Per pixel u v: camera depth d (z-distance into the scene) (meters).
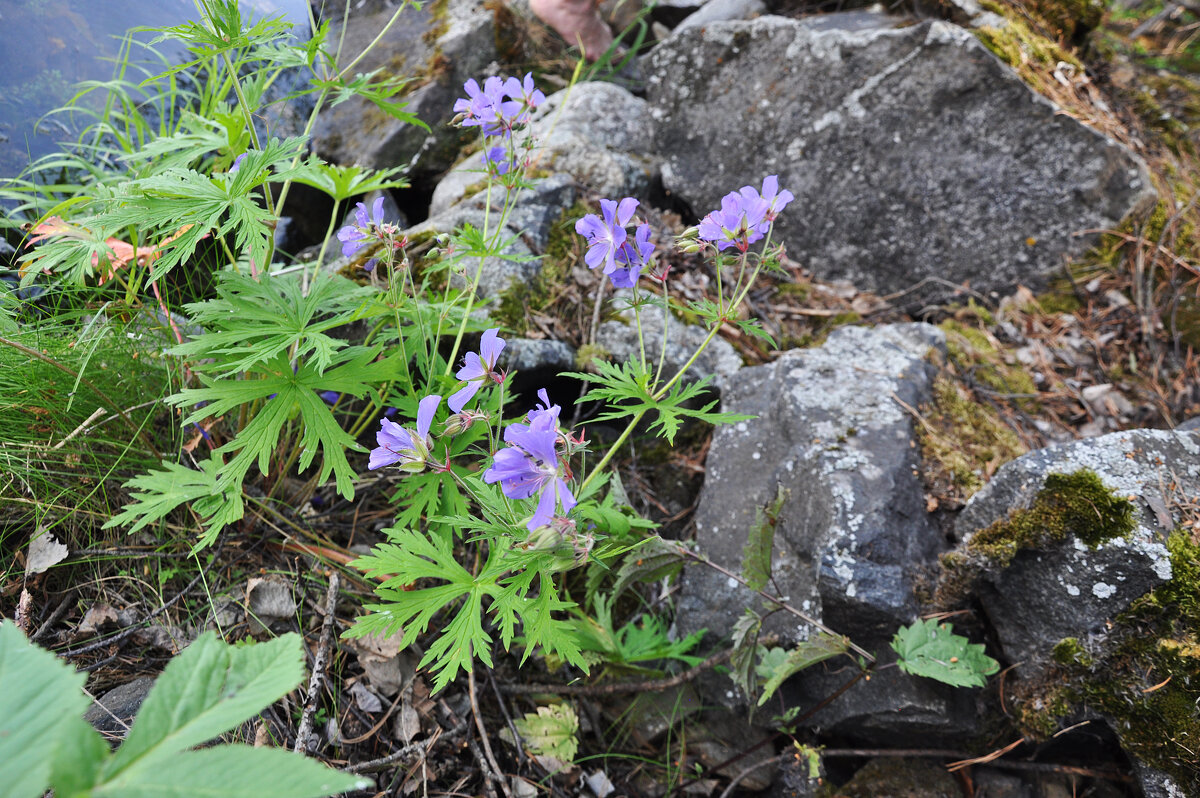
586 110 4.66
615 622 3.04
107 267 2.64
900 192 4.34
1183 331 4.03
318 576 2.55
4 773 0.81
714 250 2.01
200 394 2.18
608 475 2.39
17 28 3.69
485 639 1.91
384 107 2.60
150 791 0.83
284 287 2.40
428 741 2.30
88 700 0.88
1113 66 5.50
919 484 2.87
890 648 2.54
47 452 2.35
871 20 4.62
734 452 3.24
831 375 3.29
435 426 2.19
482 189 3.95
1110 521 2.32
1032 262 4.28
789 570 2.82
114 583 2.35
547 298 3.65
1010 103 4.15
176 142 2.61
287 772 0.84
